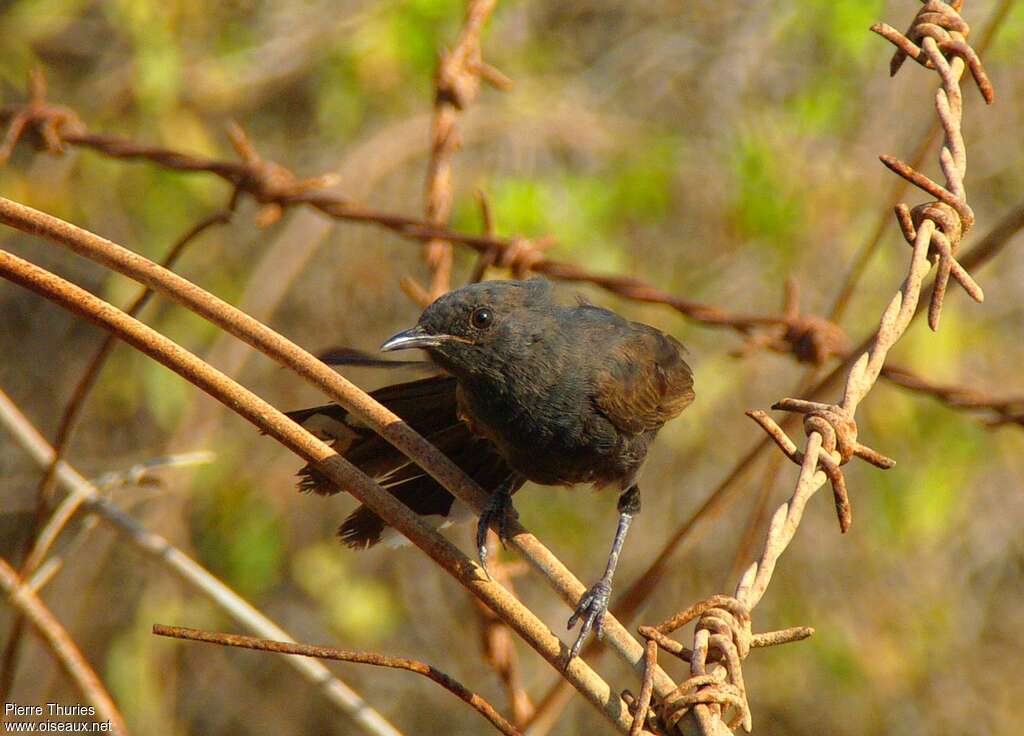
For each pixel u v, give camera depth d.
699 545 14.67
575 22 16.55
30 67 14.98
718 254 14.95
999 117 15.38
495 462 6.91
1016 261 15.11
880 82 14.90
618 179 14.45
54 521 6.37
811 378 7.75
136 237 15.38
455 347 6.41
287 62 15.38
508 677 6.58
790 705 14.77
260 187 7.68
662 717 3.90
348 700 6.31
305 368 4.84
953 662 14.89
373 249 16.00
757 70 15.73
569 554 14.85
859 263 7.88
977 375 14.53
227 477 14.73
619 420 6.58
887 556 14.90
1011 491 15.27
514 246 7.65
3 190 14.71
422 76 14.54
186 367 4.52
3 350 16.78
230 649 15.66
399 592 15.84
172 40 14.79
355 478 4.43
